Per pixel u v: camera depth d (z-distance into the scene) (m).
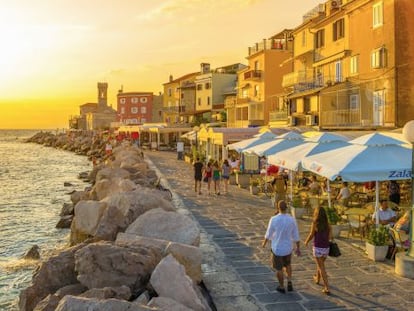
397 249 11.73
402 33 30.09
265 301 9.24
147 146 80.00
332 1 41.97
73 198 27.38
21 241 20.98
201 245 13.87
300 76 45.03
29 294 10.12
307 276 10.74
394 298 9.22
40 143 149.75
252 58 63.62
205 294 9.79
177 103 100.75
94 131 131.75
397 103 30.14
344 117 35.25
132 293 9.15
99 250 9.68
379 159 12.27
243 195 24.81
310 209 18.12
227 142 34.66
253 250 13.23
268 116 59.41
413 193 10.55
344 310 8.70
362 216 15.16
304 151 17.14
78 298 7.25
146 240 11.16
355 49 35.31
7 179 48.28
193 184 30.48
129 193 15.56
